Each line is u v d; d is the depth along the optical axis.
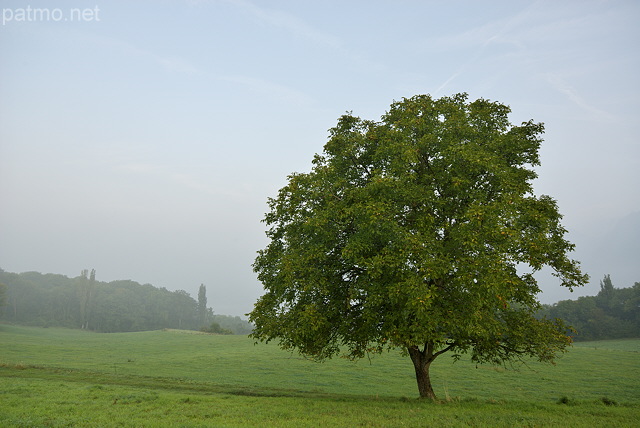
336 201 22.06
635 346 112.06
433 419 16.34
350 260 20.94
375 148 23.56
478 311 18.22
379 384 39.47
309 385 36.97
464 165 19.98
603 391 38.38
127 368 44.66
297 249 22.12
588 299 146.62
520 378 45.53
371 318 19.50
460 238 18.42
